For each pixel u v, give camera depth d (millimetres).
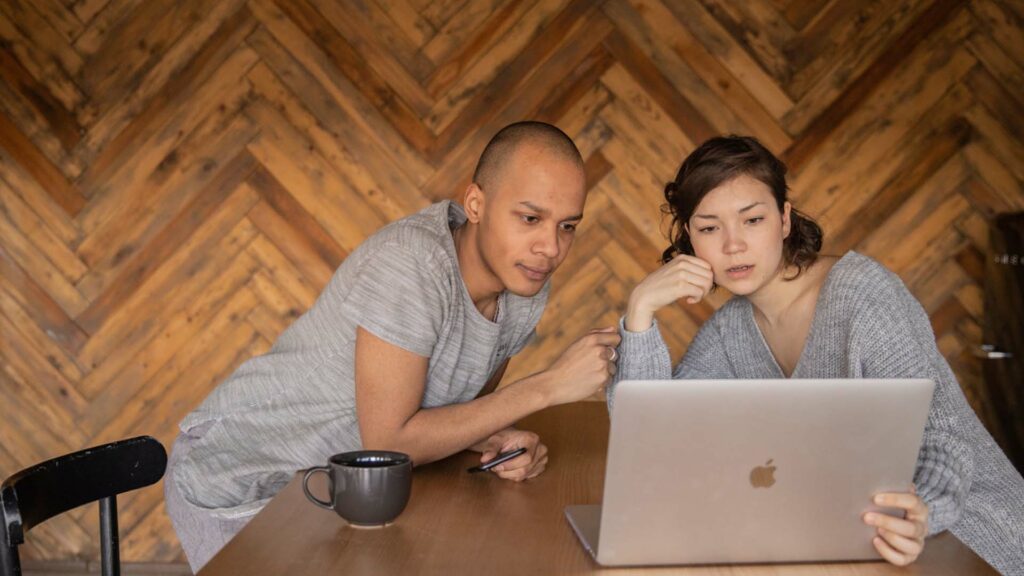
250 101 3365
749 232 1610
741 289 1639
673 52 3355
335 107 3365
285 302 3383
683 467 1105
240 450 1740
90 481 1373
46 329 3379
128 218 3371
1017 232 3084
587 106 3365
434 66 3359
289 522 1283
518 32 3361
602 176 3373
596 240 3379
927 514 1180
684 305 3369
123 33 3357
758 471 1119
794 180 3350
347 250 3375
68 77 3359
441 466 1604
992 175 3312
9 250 3369
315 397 1717
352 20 3357
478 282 1693
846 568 1165
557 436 1854
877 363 1464
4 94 3363
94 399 3381
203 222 3371
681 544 1146
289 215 3371
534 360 3395
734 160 1603
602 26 3357
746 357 1830
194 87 3361
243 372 1800
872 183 3340
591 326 3385
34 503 1251
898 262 3344
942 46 3320
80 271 3377
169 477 1802
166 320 3381
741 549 1159
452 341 1662
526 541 1228
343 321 1677
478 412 1566
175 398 3385
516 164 1569
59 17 3355
